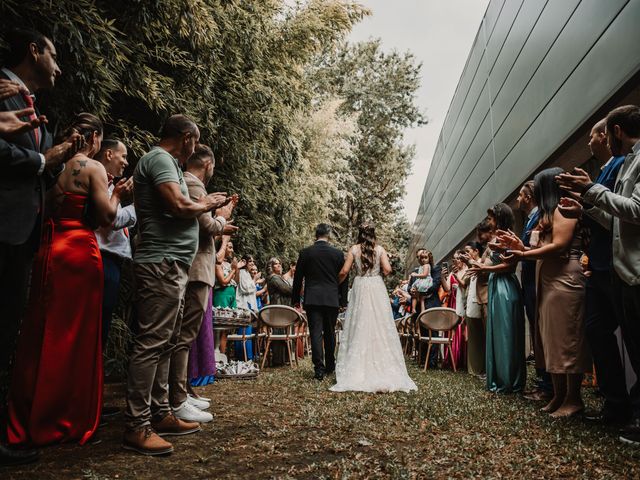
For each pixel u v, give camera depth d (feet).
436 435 9.13
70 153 7.23
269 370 21.86
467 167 41.96
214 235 10.44
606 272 9.57
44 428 7.72
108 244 10.20
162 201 8.41
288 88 25.75
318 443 8.52
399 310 39.01
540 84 22.30
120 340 15.17
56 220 8.30
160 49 16.60
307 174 40.63
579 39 17.72
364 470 6.98
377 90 80.59
